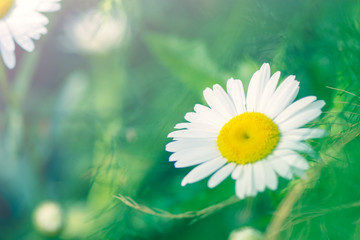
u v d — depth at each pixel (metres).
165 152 0.27
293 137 0.19
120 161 0.26
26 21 0.25
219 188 0.24
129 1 0.28
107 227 0.25
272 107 0.19
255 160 0.19
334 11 0.26
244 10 0.27
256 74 0.20
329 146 0.20
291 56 0.26
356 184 0.20
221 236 0.24
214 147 0.20
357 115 0.20
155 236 0.25
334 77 0.24
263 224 0.22
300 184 0.20
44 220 0.29
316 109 0.19
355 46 0.23
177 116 0.27
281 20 0.27
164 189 0.26
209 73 0.27
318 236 0.20
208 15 0.30
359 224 0.19
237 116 0.20
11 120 0.29
